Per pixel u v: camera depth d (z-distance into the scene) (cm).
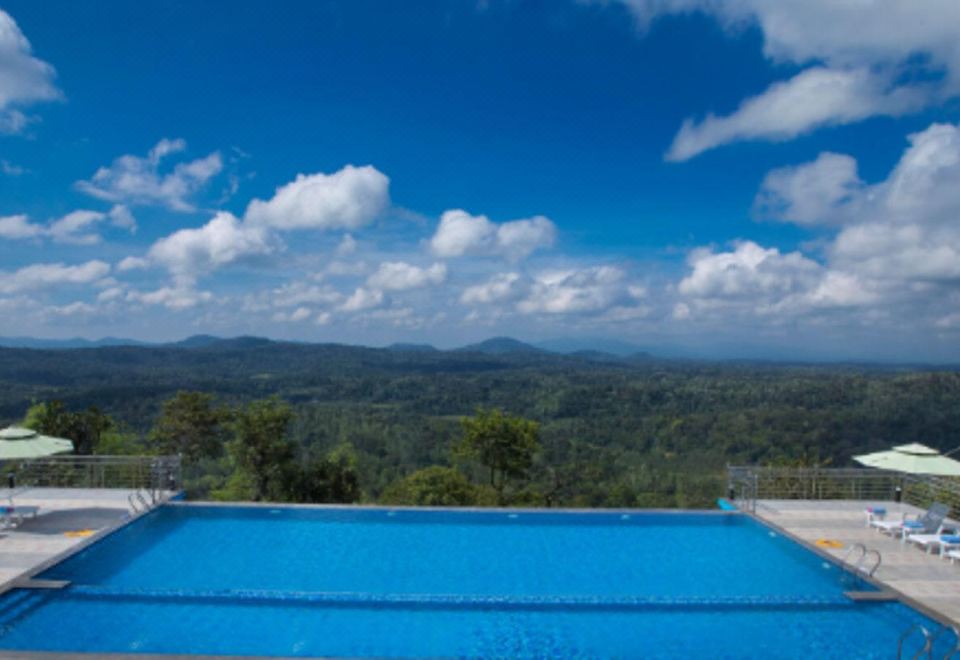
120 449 3075
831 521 1195
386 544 1096
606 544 1116
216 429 3341
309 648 730
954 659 707
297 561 1010
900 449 1172
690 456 5859
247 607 827
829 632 784
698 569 1009
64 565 907
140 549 1048
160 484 1282
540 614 830
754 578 974
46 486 1430
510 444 2406
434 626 789
